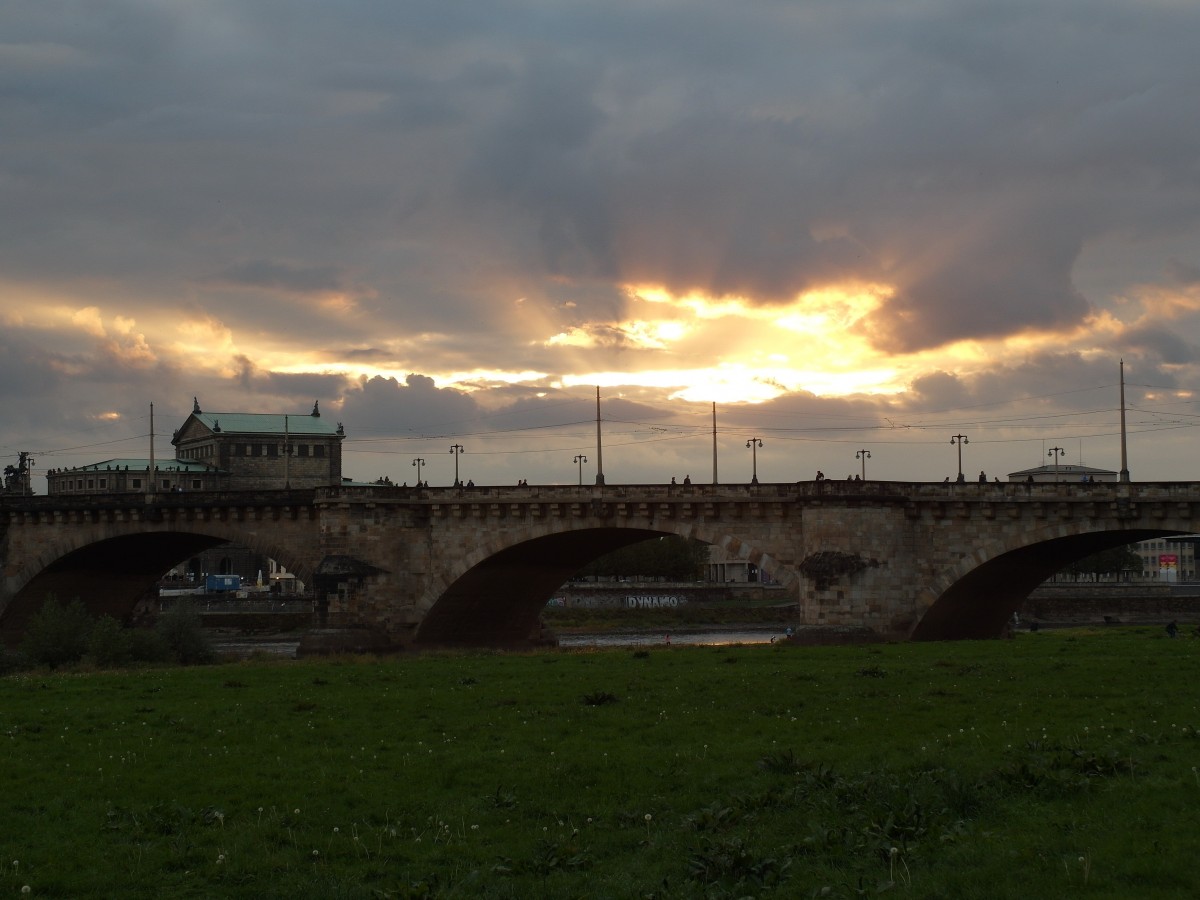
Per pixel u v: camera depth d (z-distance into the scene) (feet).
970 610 397.39
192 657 389.60
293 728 181.47
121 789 144.36
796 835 116.57
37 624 367.66
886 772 139.23
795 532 385.29
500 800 134.51
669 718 182.60
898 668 237.25
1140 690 195.42
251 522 464.24
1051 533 359.87
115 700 214.69
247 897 106.52
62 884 109.29
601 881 106.32
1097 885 95.30
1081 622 625.41
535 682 229.66
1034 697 191.11
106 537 488.02
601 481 464.65
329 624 424.87
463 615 456.86
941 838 109.29
